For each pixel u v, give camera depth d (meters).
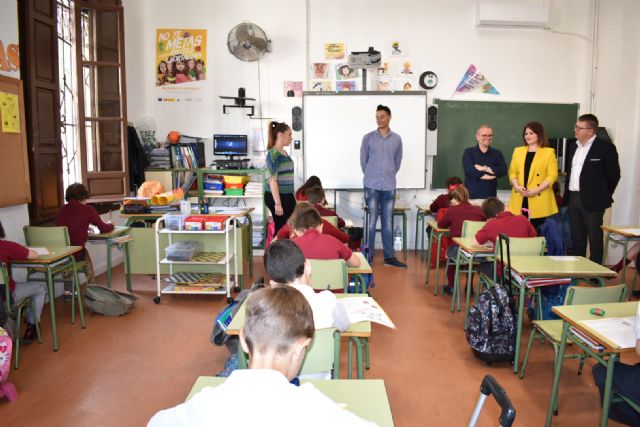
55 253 3.39
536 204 4.61
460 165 6.48
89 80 5.35
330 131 6.32
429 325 3.83
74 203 4.12
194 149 6.06
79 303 3.72
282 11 6.27
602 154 4.44
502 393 1.16
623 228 4.27
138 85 6.25
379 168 5.48
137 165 5.85
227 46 6.25
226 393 0.91
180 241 4.59
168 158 5.98
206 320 3.91
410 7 6.29
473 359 3.21
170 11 6.25
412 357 3.24
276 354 1.05
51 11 4.51
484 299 3.10
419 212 6.23
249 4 6.25
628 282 5.02
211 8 6.25
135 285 4.91
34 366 3.06
